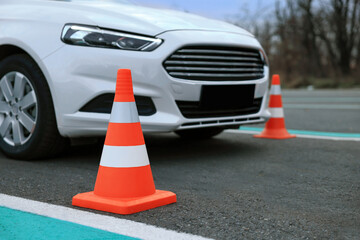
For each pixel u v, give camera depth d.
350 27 24.05
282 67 24.69
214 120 3.40
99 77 3.05
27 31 3.28
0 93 3.49
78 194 2.25
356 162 3.37
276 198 2.40
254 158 3.56
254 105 3.75
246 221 2.00
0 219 1.99
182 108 3.23
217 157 3.61
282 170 3.12
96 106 3.07
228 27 3.75
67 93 3.08
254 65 3.69
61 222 1.95
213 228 1.90
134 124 2.20
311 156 3.62
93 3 3.67
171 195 2.27
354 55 24.73
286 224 1.97
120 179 2.16
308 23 25.11
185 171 3.08
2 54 3.55
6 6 3.64
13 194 2.41
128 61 3.05
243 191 2.54
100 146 4.05
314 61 25.08
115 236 1.79
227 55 3.48
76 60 3.06
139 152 2.20
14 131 3.39
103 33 3.09
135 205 2.09
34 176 2.86
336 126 5.77
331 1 23.94
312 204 2.29
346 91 16.33
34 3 3.56
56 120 3.19
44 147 3.29
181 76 3.20
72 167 3.16
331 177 2.90
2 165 3.21
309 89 20.03
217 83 3.34
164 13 3.62
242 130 5.34
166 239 1.76
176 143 4.34
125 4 3.88
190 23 3.46
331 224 1.98
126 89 2.21
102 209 2.12
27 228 1.88
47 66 3.12
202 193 2.49
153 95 3.10
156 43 3.12
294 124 6.03
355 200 2.38
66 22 3.18
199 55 3.29
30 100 3.29
